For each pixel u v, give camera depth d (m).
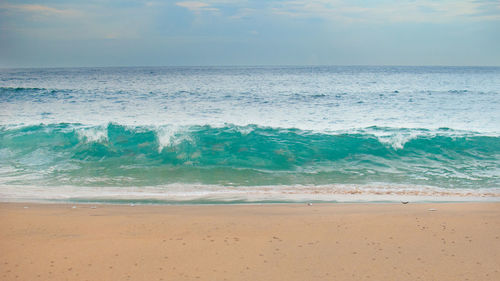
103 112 26.09
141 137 14.81
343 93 41.59
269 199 8.63
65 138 14.73
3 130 15.65
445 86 53.62
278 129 16.50
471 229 6.01
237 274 4.48
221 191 9.51
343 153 13.78
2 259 4.87
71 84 52.34
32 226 6.20
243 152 13.58
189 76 84.62
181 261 4.84
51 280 4.31
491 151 14.21
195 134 15.20
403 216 6.80
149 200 8.49
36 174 11.32
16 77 71.94
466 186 10.23
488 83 60.81
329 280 4.33
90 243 5.44
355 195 9.12
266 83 59.62
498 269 4.60
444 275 4.46
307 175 11.38
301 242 5.50
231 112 27.05
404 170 12.09
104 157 13.23
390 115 26.00
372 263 4.78
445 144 14.66
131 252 5.12
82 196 8.82
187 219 6.68
